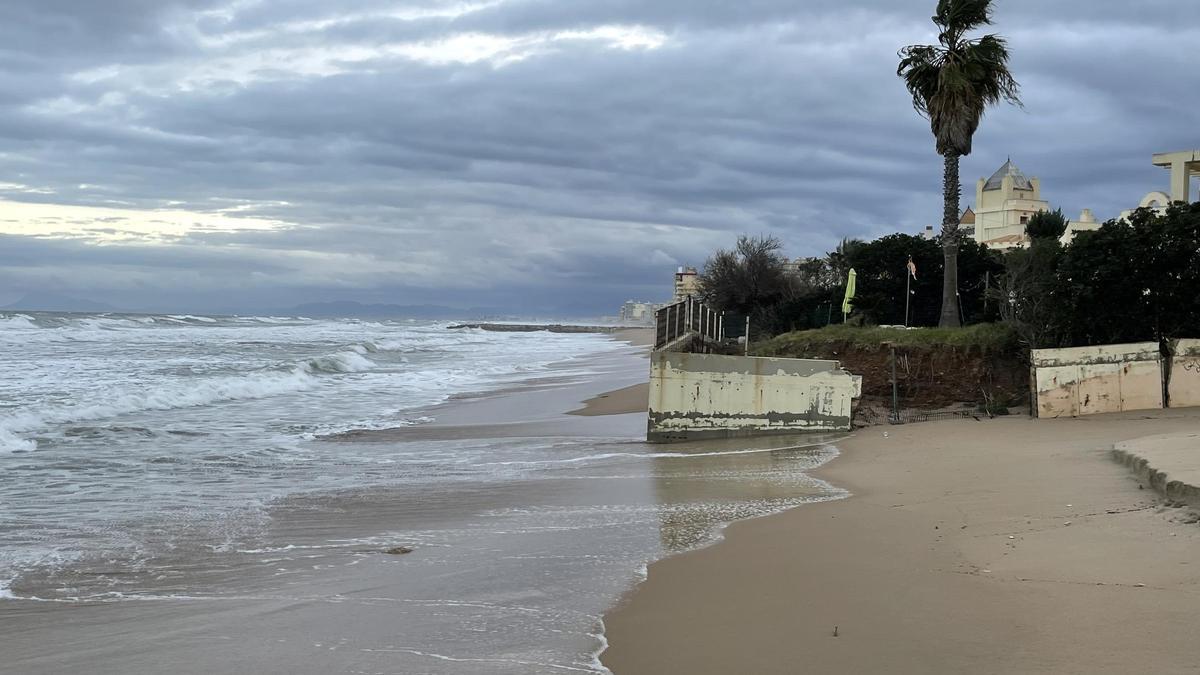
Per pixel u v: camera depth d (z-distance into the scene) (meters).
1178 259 21.56
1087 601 6.05
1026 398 21.52
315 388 32.09
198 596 7.53
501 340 100.06
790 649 5.66
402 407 26.06
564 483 13.47
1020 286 24.19
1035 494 10.27
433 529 10.21
